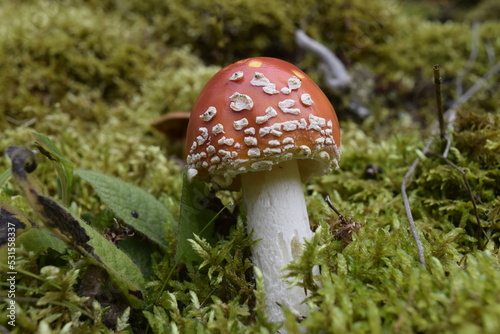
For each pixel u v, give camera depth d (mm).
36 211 187
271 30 556
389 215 269
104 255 204
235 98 199
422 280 183
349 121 455
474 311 166
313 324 178
